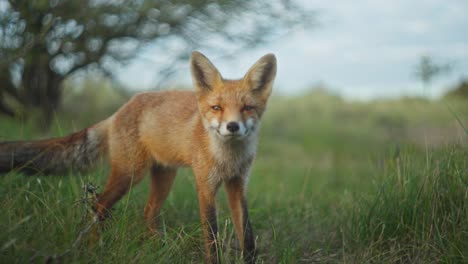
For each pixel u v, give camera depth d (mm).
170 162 8570
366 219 7965
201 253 7586
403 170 8141
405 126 23297
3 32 10898
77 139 8578
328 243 8422
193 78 7898
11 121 13367
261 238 8672
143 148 8539
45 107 13836
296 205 11203
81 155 8586
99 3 11586
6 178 7617
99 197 8094
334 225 9047
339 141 25016
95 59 12797
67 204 7074
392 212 7805
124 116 8555
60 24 11602
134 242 6656
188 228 8383
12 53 10820
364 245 7730
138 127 8477
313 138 25562
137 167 8484
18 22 11055
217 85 7852
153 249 6789
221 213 9516
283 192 12789
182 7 12109
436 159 8109
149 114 8531
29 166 8102
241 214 7848
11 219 6496
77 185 8547
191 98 8586
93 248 6262
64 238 6113
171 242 7309
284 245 8102
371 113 30125
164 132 8422
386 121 26922
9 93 13734
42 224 6375
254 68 7891
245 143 7840
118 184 8305
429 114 21500
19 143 8172
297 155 22625
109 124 8703
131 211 7910
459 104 15180
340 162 19891
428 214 7398
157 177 8961
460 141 8234
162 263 6438
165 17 12016
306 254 8008
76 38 12180
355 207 8625
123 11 11578
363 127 26922
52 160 8328
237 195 8039
